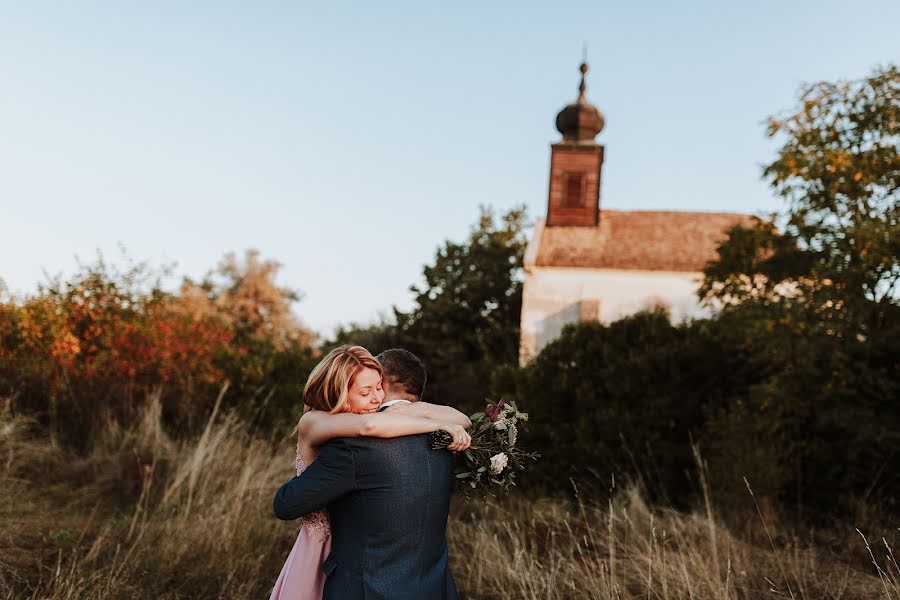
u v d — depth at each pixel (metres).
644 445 7.53
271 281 35.88
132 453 7.32
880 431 6.36
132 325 9.09
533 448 7.80
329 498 2.54
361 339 21.03
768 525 6.08
